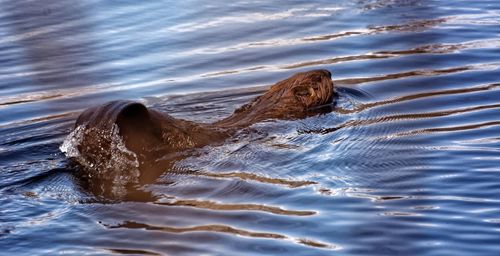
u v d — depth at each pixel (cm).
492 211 2405
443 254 2175
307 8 4938
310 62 4034
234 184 2680
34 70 4097
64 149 2981
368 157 2864
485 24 4456
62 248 2294
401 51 4100
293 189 2623
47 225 2433
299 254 2203
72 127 3356
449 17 4612
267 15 4822
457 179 2641
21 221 2464
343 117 3309
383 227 2334
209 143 2988
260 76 3894
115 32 4575
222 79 3872
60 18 4856
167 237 2344
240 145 2989
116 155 2855
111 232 2384
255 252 2228
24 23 4791
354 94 3575
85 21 4772
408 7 4866
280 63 4047
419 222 2355
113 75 3978
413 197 2523
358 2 5031
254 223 2403
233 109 3519
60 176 2797
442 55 4006
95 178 2773
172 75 3953
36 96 3781
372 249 2214
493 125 3127
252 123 3209
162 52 4256
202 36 4475
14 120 3491
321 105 3441
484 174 2664
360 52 4131
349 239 2277
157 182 2727
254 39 4406
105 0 5178
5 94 3825
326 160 2848
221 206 2533
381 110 3372
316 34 4441
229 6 5022
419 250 2202
